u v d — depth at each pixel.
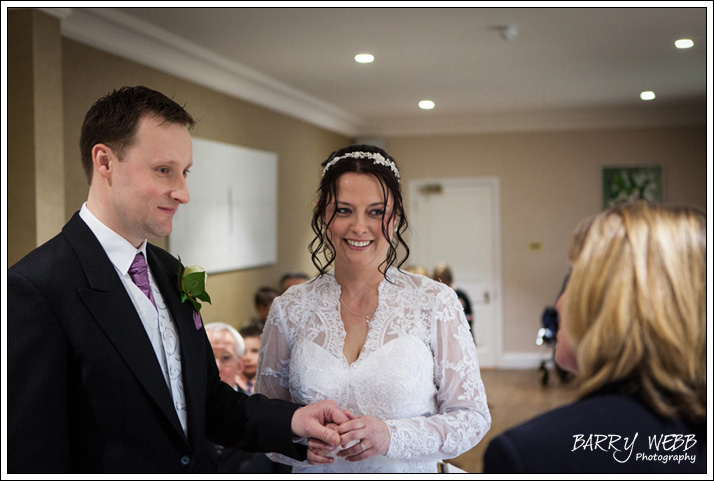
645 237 0.93
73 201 4.10
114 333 1.45
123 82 4.51
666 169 8.05
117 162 1.47
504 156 8.59
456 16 4.36
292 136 7.12
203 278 1.64
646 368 0.92
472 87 6.57
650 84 6.46
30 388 1.35
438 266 6.90
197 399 1.59
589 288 0.95
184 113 1.54
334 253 1.79
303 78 6.12
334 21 4.45
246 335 3.59
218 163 5.62
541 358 8.55
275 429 1.67
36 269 1.42
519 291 8.61
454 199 8.80
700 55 5.35
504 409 6.36
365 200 1.75
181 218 5.09
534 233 8.53
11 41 3.52
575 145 8.34
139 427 1.45
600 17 4.40
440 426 1.63
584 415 0.94
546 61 5.53
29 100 3.50
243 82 5.93
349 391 1.71
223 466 2.36
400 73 5.94
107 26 4.26
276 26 4.54
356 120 8.46
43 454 1.34
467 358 1.75
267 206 6.55
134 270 1.55
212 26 4.53
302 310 1.85
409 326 1.75
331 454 1.66
